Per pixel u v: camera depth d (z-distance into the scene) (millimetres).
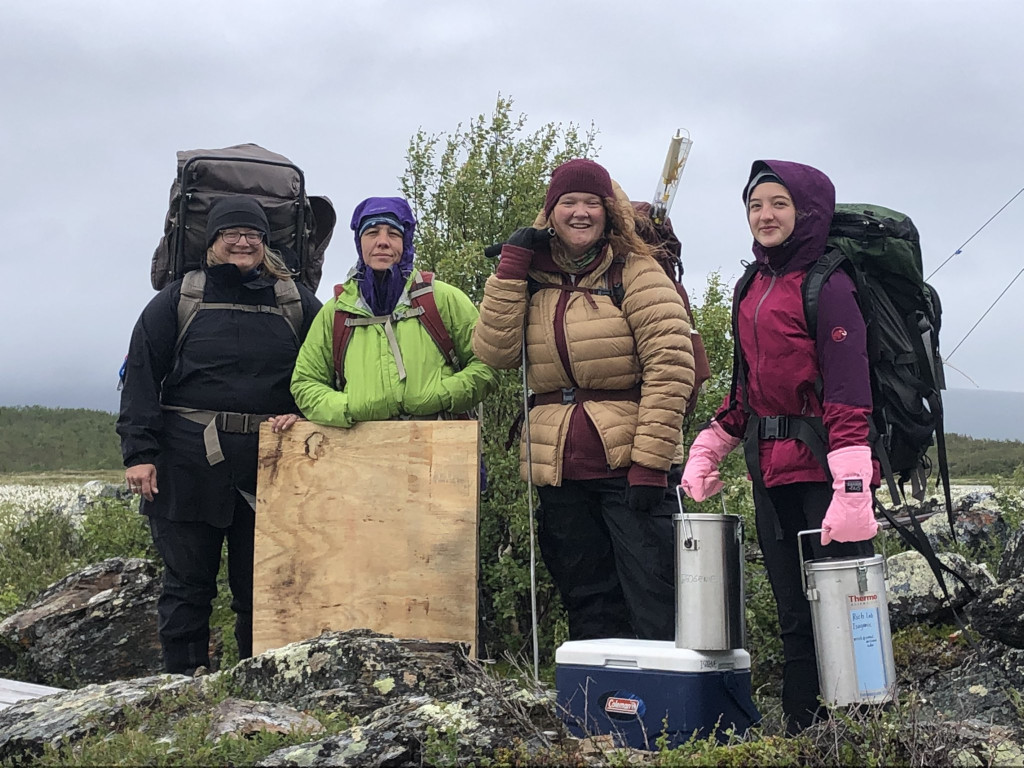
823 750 3498
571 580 5070
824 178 4141
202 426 5590
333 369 5574
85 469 58219
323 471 5426
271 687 4434
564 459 4836
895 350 4078
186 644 5676
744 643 4246
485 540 6926
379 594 5289
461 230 7477
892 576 6246
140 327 5629
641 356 4750
